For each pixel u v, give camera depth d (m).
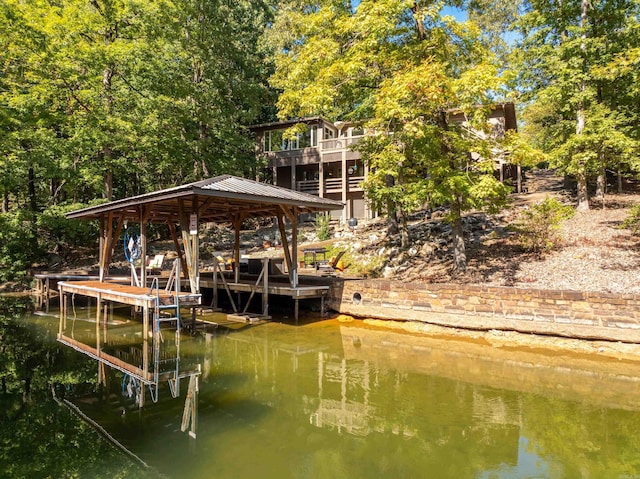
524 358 7.23
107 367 6.95
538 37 14.23
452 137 10.29
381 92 9.33
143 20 15.88
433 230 15.22
